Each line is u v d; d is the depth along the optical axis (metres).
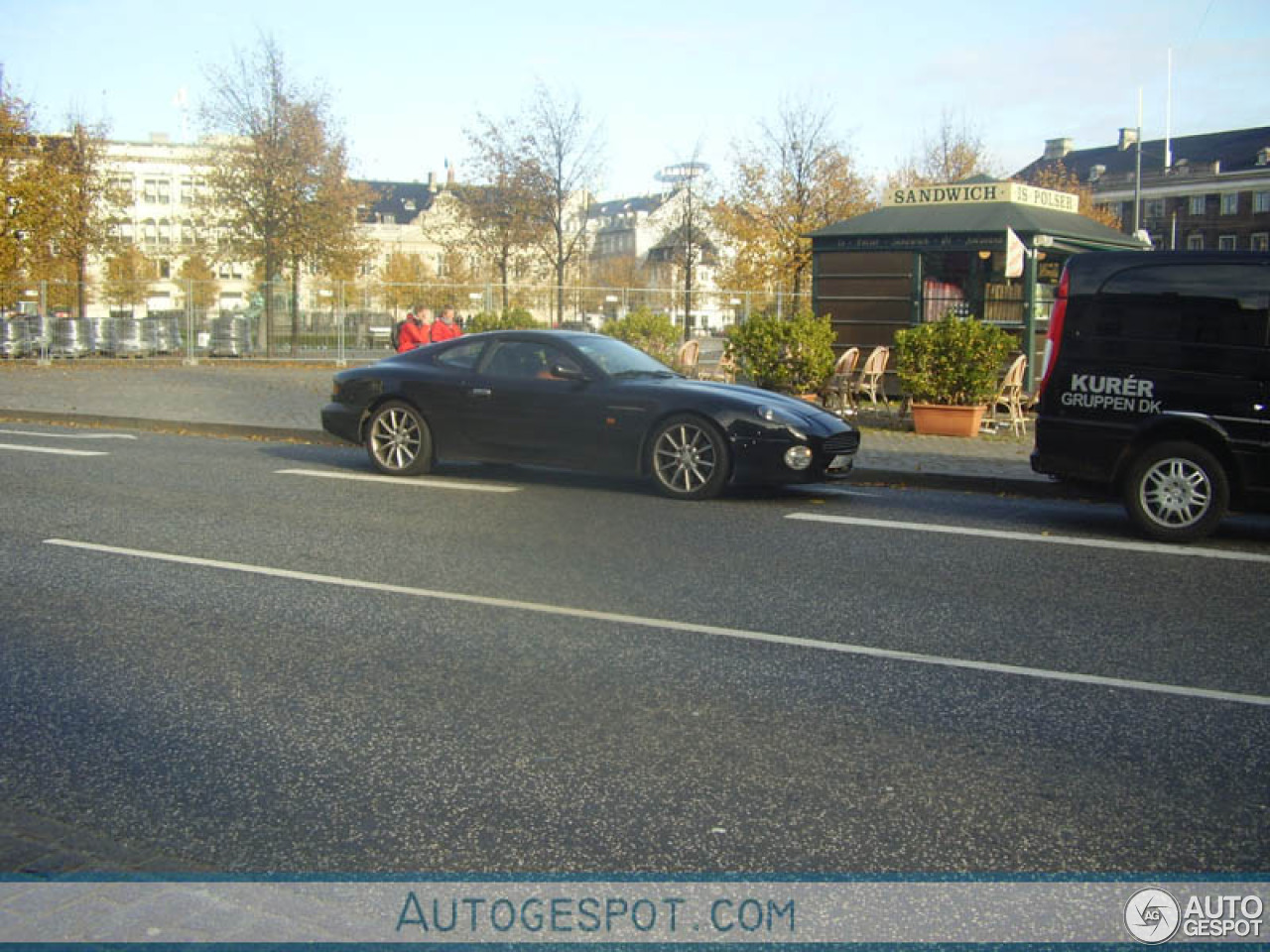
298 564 7.22
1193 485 8.14
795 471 9.67
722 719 4.54
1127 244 19.16
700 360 25.11
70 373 27.55
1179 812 3.73
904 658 5.35
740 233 38.78
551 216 42.38
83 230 46.50
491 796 3.83
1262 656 5.43
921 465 11.72
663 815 3.69
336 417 11.36
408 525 8.56
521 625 5.87
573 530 8.44
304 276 43.09
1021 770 4.06
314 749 4.24
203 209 42.56
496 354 10.79
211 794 3.85
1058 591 6.69
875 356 17.02
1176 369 8.19
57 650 5.45
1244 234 77.00
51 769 4.07
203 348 33.12
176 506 9.30
